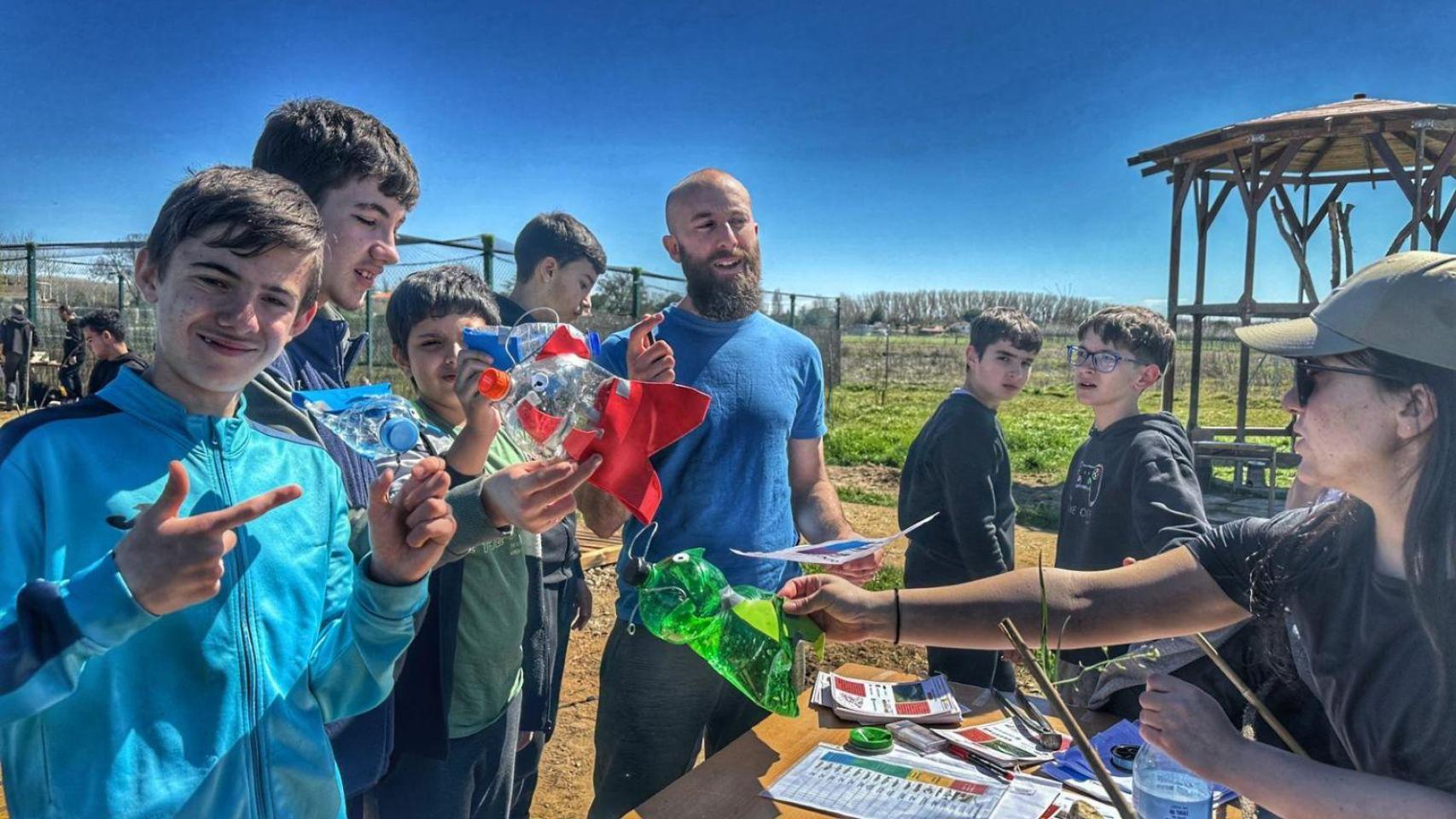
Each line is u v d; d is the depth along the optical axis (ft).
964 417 10.52
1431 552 3.90
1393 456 4.11
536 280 12.24
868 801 5.85
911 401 72.54
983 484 10.37
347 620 4.52
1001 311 10.78
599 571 20.38
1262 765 4.31
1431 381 3.92
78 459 3.92
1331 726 4.95
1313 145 31.86
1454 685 3.95
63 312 45.34
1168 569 5.68
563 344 4.82
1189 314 33.17
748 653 6.21
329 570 4.90
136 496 4.01
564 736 13.44
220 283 4.04
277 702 4.41
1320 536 4.75
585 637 17.03
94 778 3.85
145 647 4.00
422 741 6.63
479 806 7.61
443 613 6.66
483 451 5.95
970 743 6.60
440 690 6.64
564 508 4.75
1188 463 9.02
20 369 45.83
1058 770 6.31
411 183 6.54
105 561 3.26
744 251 9.02
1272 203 33.50
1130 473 9.06
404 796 7.04
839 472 39.91
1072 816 5.67
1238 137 29.35
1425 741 4.12
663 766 8.63
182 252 4.03
